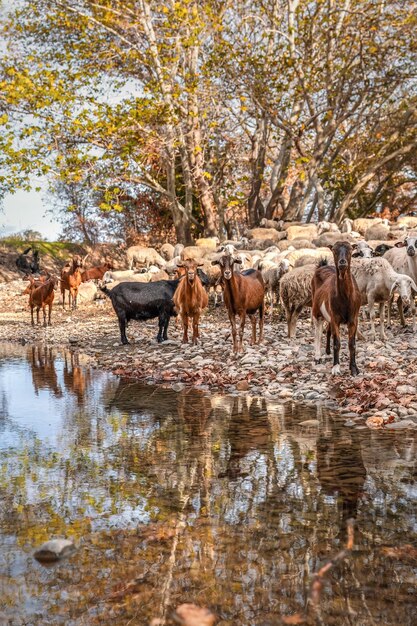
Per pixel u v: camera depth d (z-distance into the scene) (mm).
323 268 11758
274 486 5730
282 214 44156
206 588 3912
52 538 4695
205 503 5348
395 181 49719
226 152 39406
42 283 24328
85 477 6117
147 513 5148
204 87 34656
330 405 9047
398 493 5480
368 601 3742
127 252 37438
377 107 39938
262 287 14516
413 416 7938
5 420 8797
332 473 6043
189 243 40469
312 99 38625
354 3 35906
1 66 35219
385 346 13359
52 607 3736
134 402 9812
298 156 41531
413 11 35219
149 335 18578
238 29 35969
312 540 4570
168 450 6984
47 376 12883
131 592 3891
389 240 25875
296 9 37281
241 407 9125
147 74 37438
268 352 13375
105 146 32844
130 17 34375
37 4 36469
